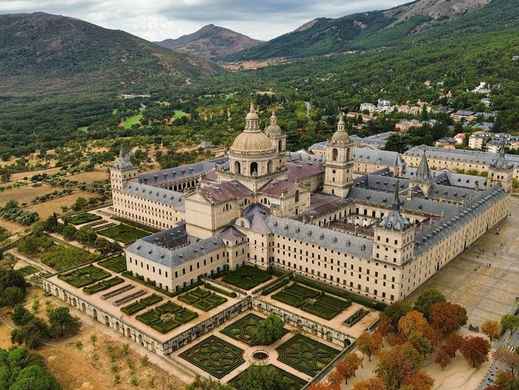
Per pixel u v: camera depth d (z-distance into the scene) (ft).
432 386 556.51
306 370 599.98
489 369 586.86
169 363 624.59
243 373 594.24
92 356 643.04
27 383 541.75
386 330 635.25
